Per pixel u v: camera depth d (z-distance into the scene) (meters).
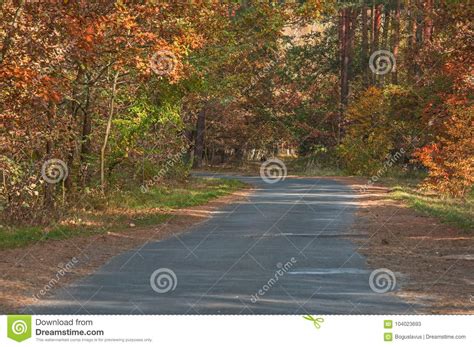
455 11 26.67
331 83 92.81
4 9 20.05
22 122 22.86
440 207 32.09
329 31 94.50
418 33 59.28
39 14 20.20
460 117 38.56
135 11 25.05
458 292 13.66
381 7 82.56
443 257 18.00
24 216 23.61
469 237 21.94
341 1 77.44
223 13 32.91
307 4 37.84
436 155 38.81
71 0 20.33
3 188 23.19
